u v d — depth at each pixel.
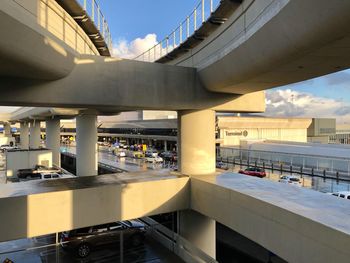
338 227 7.27
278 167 42.78
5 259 12.90
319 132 81.75
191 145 15.53
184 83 14.53
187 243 13.64
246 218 10.71
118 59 12.98
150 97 13.67
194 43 15.73
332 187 28.81
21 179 35.84
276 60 8.81
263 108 16.95
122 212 13.03
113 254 14.45
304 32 6.96
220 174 15.48
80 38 16.14
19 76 11.11
